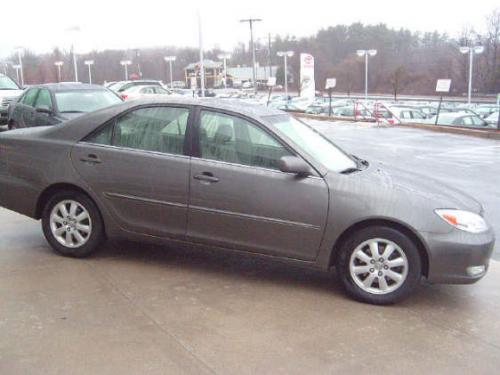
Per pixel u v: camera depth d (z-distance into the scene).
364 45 92.12
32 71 89.44
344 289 4.82
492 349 3.95
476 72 68.62
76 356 3.68
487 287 5.14
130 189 5.21
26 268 5.24
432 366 3.69
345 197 4.67
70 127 5.54
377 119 26.09
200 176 4.98
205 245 5.12
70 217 5.48
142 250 5.84
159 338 3.95
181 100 5.27
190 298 4.68
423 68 81.44
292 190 4.77
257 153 4.94
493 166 12.93
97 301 4.55
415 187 4.81
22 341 3.86
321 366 3.65
